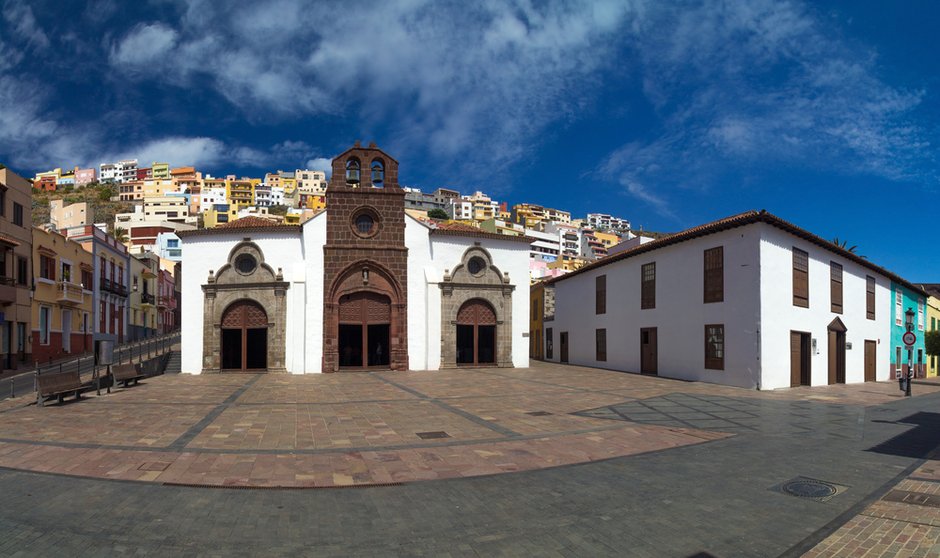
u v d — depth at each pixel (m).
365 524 6.51
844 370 28.41
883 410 16.80
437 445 10.62
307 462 9.27
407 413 14.45
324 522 6.56
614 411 15.22
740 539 6.08
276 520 6.61
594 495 7.63
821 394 21.28
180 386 21.19
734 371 23.16
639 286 29.98
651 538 6.11
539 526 6.47
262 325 28.36
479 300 31.34
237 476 8.41
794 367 23.91
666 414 14.88
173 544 5.83
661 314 27.94
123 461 9.16
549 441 11.08
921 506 7.16
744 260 23.06
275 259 28.44
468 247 31.02
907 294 38.03
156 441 10.72
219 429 12.00
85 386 17.30
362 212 29.47
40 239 33.06
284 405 15.86
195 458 9.42
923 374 40.25
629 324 30.70
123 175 192.00
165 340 41.06
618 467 9.13
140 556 5.52
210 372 27.70
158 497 7.36
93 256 40.72
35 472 8.46
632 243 38.50
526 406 15.91
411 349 29.58
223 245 28.53
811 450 10.59
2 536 5.93
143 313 54.25
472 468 8.99
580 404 16.48
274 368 27.64
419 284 29.98
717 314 24.25
